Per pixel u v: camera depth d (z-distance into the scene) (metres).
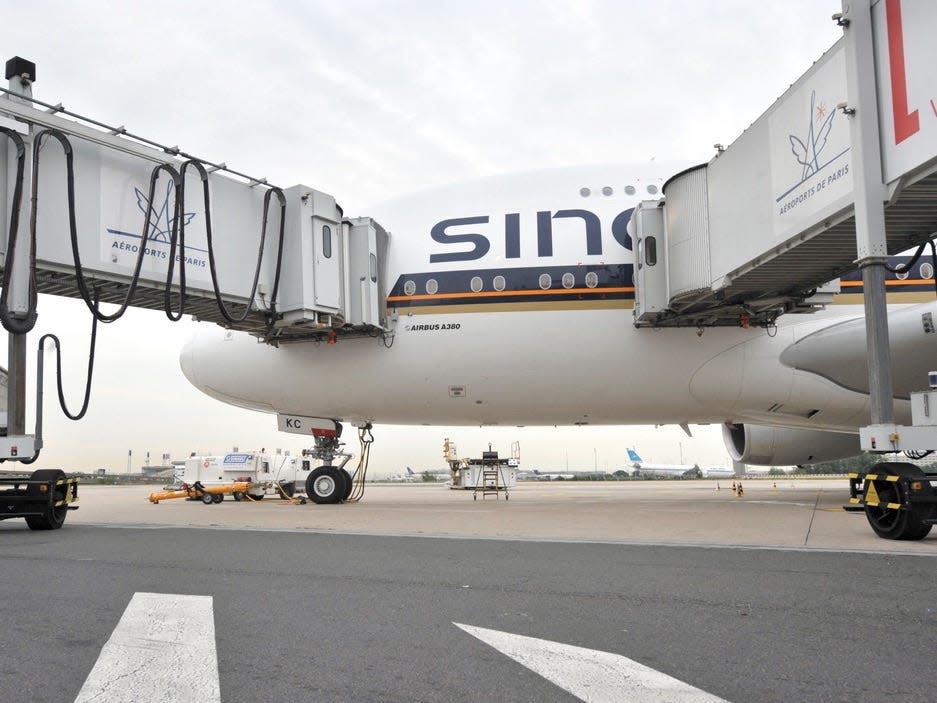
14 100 10.69
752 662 3.50
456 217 15.24
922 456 10.32
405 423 16.78
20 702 3.06
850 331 13.44
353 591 5.30
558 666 3.49
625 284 14.25
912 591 5.02
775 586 5.24
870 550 6.83
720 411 15.23
